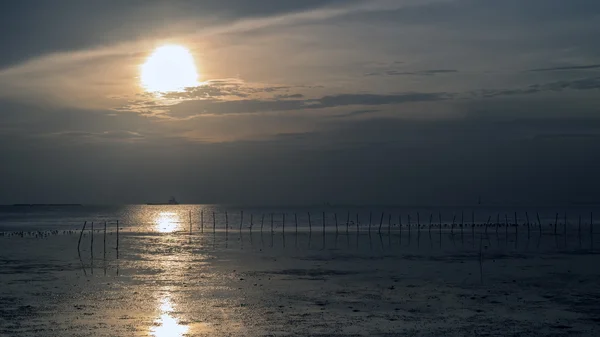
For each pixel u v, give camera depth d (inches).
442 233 4099.4
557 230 4424.2
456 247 2851.9
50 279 1654.8
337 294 1382.9
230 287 1496.1
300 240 3425.2
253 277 1694.1
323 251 2647.6
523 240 3336.6
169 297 1343.5
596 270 1831.9
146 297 1344.7
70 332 1011.9
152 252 2598.4
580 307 1220.5
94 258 2301.9
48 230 4623.5
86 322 1085.8
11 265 2036.2
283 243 3184.1
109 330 1027.9
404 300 1301.7
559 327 1047.6
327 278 1665.8
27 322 1083.3
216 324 1071.6
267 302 1279.5
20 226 5413.4
